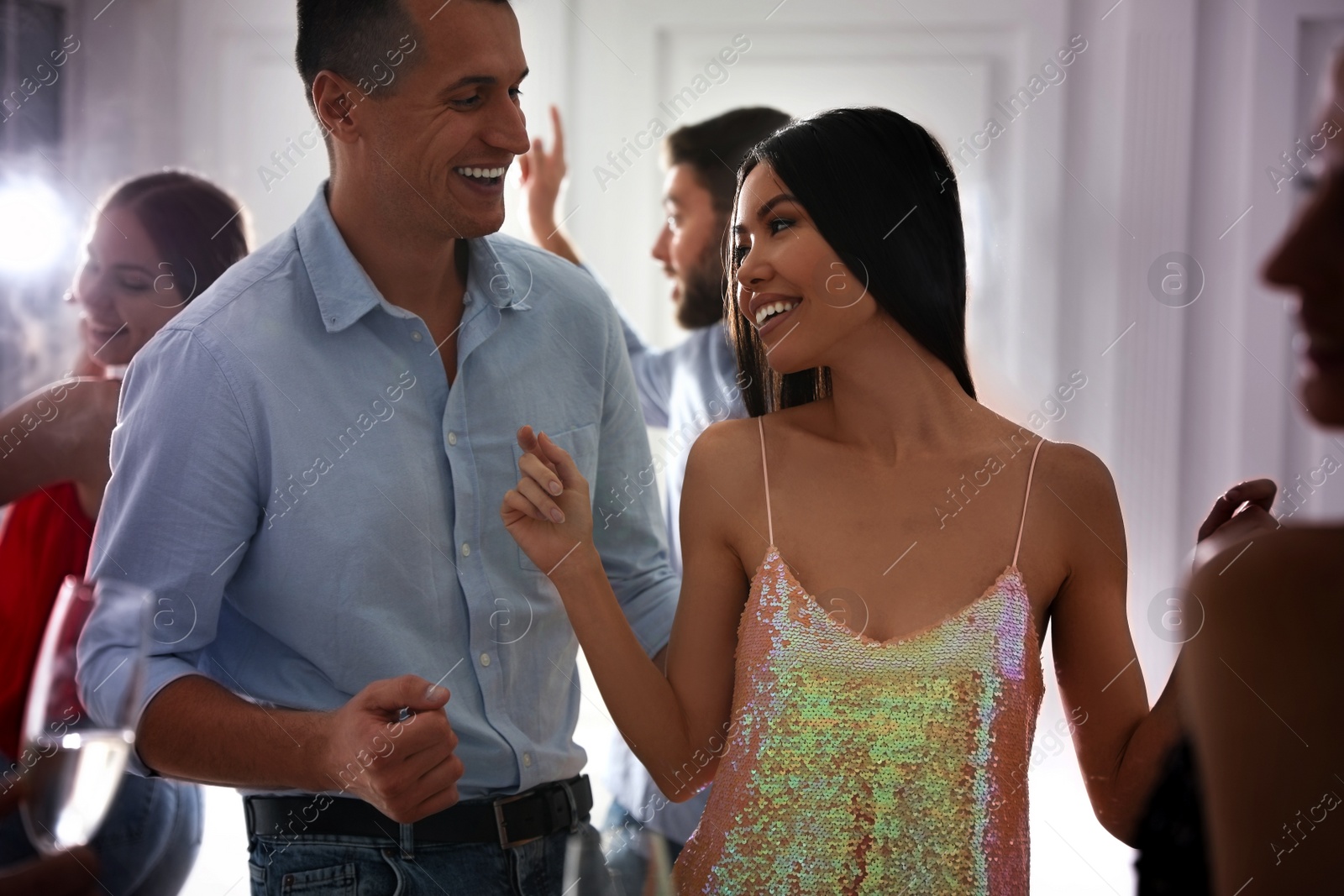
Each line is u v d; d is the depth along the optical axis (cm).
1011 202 308
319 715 101
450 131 108
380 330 114
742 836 99
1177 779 74
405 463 113
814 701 100
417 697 96
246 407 108
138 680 66
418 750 95
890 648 100
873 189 105
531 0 317
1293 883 58
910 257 106
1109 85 303
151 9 313
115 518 108
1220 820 61
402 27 106
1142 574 305
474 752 113
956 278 110
